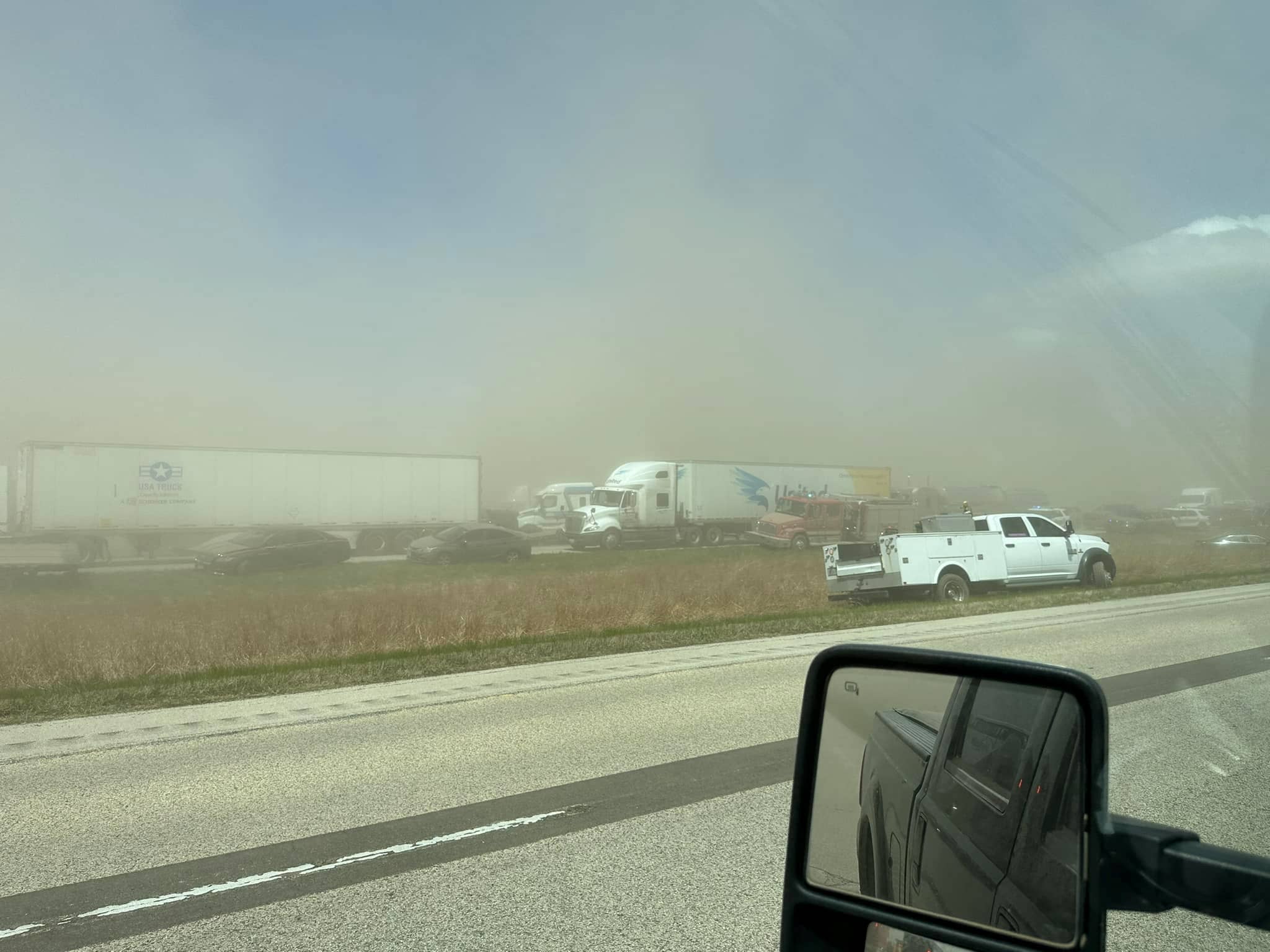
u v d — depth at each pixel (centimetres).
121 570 3606
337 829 583
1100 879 175
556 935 431
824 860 237
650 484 4747
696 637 1459
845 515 4462
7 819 617
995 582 2147
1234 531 3366
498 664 1251
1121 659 1142
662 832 566
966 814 224
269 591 2700
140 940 433
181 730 880
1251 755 707
